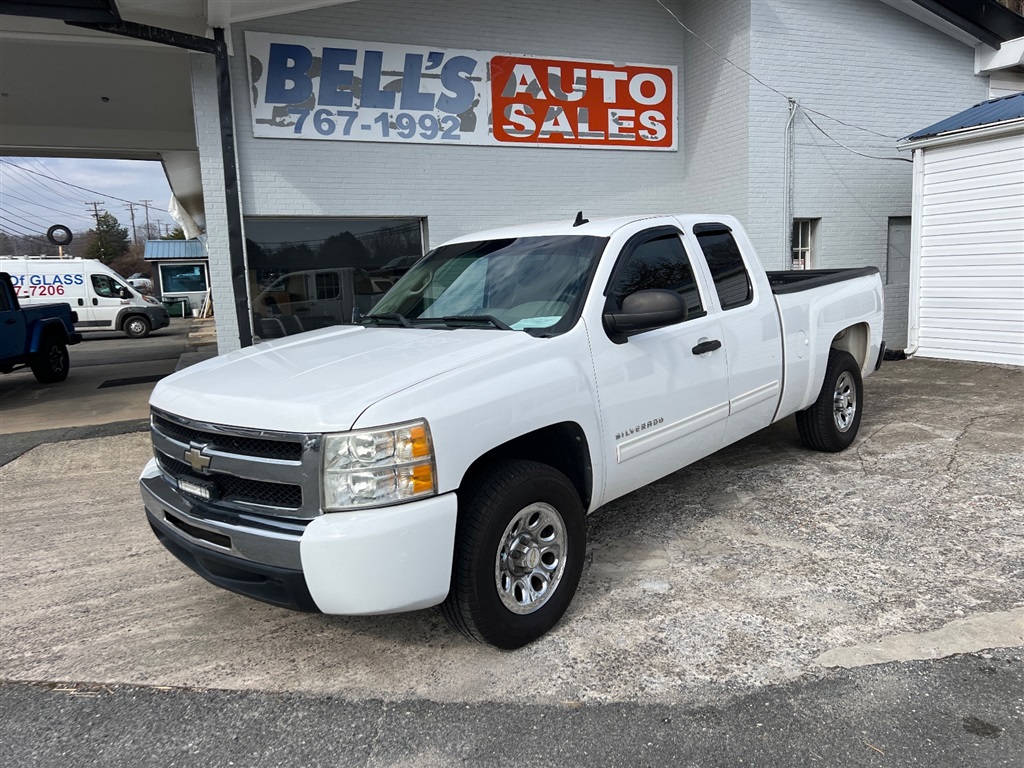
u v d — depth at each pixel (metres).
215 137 8.42
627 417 3.65
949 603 3.40
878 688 2.79
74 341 13.74
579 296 3.60
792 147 10.37
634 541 4.27
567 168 10.30
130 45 8.53
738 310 4.51
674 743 2.55
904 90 11.13
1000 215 9.54
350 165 9.10
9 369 12.02
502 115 9.77
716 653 3.08
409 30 9.16
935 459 5.54
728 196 10.54
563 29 10.00
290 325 9.24
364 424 2.64
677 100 10.98
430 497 2.74
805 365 5.11
